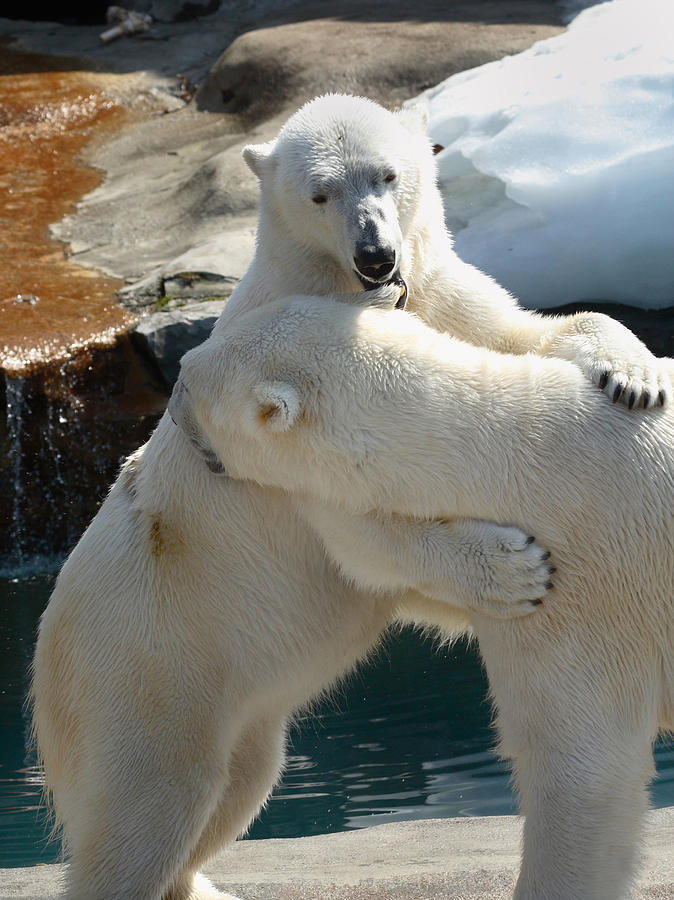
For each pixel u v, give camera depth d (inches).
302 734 418.6
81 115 1019.3
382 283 249.8
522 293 605.0
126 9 1248.2
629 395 212.2
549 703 208.4
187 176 852.0
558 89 634.2
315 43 943.0
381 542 221.1
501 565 207.0
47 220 826.8
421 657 484.7
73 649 252.5
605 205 580.7
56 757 258.2
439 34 912.9
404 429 215.6
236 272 675.4
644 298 593.9
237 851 309.1
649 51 638.5
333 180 256.4
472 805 350.0
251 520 249.0
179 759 244.8
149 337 621.6
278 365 225.1
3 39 1206.3
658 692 208.8
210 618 249.9
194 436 238.1
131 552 253.6
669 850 265.0
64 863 255.9
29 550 638.5
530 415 213.5
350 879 264.1
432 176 279.4
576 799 204.4
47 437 629.3
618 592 205.9
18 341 631.2
